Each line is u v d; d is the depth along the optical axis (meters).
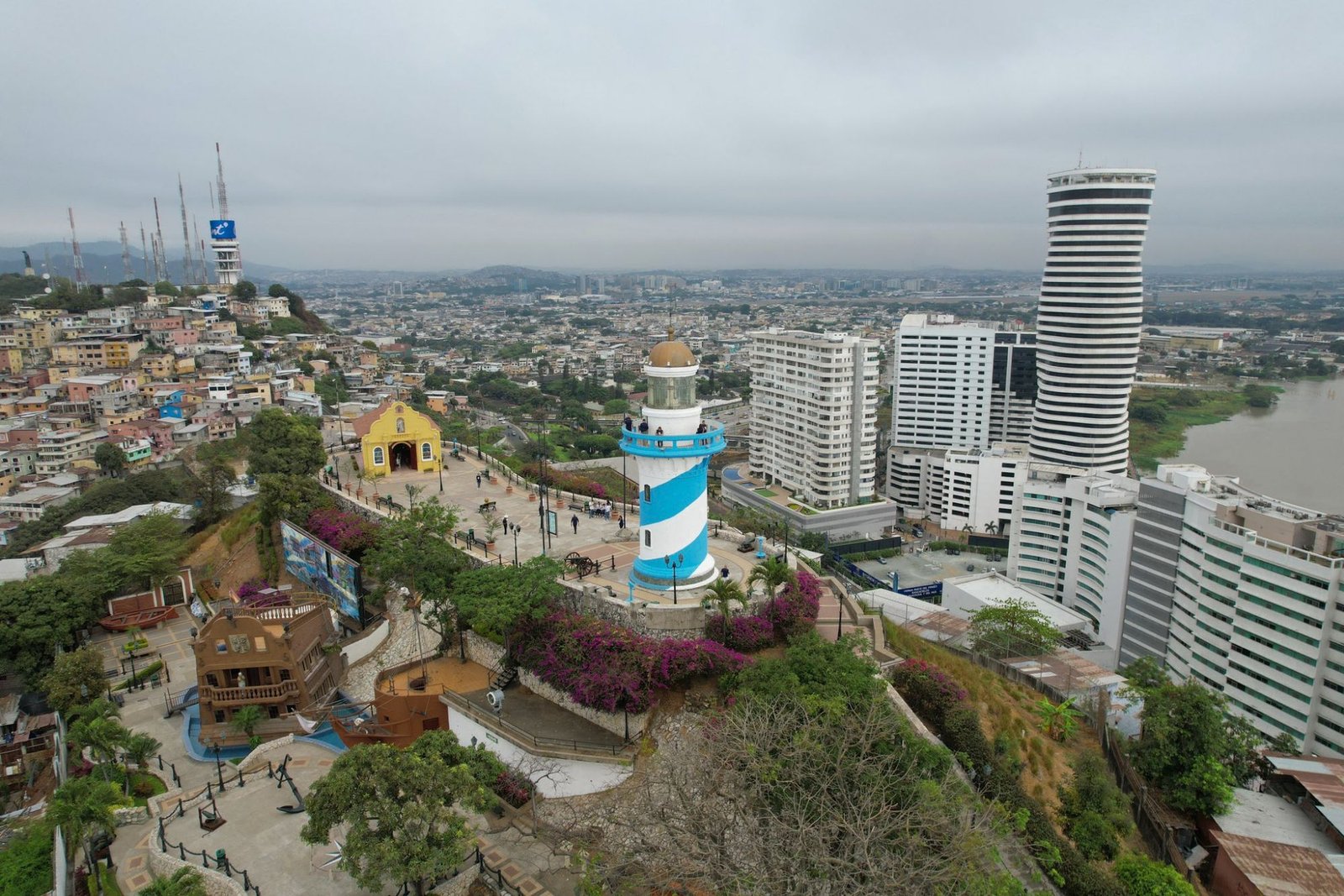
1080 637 122.38
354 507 91.94
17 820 64.75
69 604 87.31
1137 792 58.44
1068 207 191.00
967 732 53.88
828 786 41.44
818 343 189.12
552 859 47.88
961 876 37.31
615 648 56.34
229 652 66.88
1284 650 94.50
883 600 110.38
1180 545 112.69
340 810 43.25
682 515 63.56
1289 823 57.03
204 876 47.06
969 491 196.50
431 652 70.06
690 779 45.38
